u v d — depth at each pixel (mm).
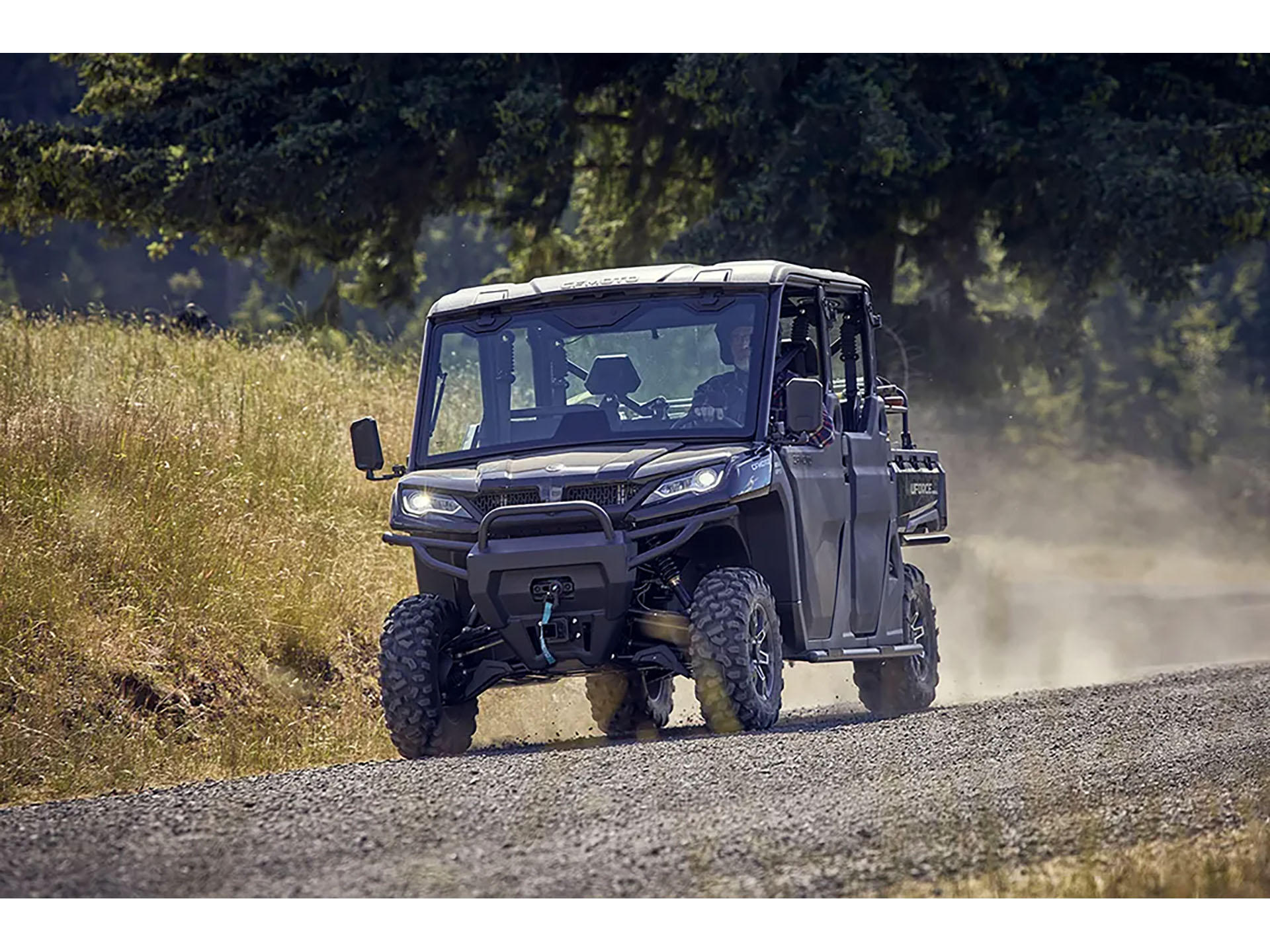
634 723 27375
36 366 39219
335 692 28938
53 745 22828
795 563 22344
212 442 35844
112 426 33406
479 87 63062
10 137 64438
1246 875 12398
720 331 22641
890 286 67000
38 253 135250
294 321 58719
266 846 12898
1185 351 166750
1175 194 60750
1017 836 13523
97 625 26312
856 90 58188
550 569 20969
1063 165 62656
